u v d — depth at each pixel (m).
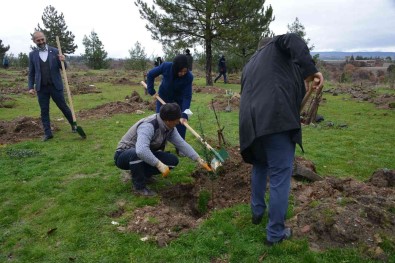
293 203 4.31
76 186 5.10
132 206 4.48
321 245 3.41
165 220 4.02
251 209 4.00
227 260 3.38
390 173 4.84
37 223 4.18
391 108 11.64
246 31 19.53
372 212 3.56
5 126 8.77
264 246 3.49
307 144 7.28
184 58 5.41
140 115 10.23
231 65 31.50
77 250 3.63
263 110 3.19
